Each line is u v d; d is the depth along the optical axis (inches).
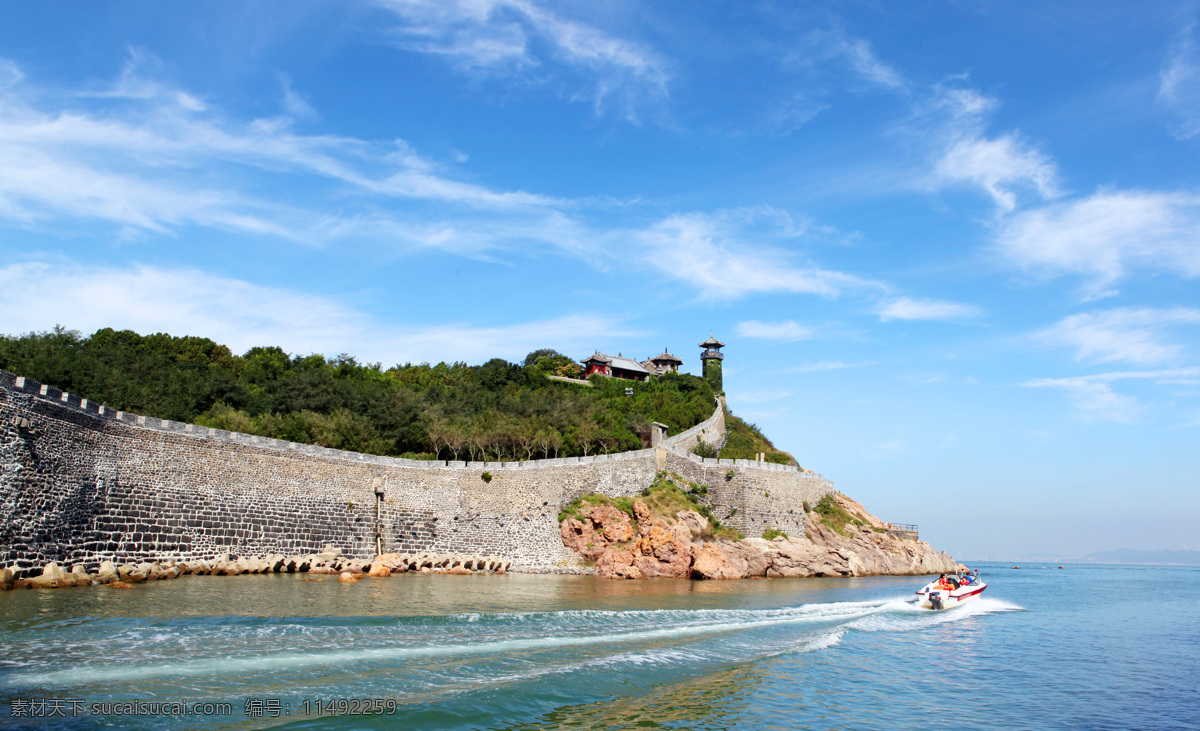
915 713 906.1
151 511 1820.9
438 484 2551.7
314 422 2947.8
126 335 4397.1
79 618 1111.6
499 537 2610.7
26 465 1480.1
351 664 916.6
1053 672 1202.0
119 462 1749.5
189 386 3368.6
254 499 2085.4
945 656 1300.4
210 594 1475.1
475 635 1145.4
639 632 1273.4
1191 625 1934.1
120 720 674.8
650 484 3068.4
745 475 3221.0
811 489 3602.4
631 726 781.3
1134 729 877.8
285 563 2057.1
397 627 1168.2
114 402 2832.2
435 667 933.2
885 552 3484.3
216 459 2003.0
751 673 1059.9
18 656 860.0
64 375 2864.2
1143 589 3609.7
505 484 2677.2
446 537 2524.6
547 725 765.3
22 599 1270.9
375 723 714.2
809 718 857.5
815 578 2947.8
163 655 895.7
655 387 5615.2
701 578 2615.7
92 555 1659.7
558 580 2306.8
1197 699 1032.2
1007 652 1380.4
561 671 958.4
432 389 4520.2
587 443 3503.9
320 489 2265.0
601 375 6112.2
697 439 4092.0
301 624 1146.0
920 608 1974.7
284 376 4404.5
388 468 2454.5
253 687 796.6
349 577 1914.4
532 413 3983.8
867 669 1144.2
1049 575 5472.4
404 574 2237.9
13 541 1445.6
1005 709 949.8
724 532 3110.2
